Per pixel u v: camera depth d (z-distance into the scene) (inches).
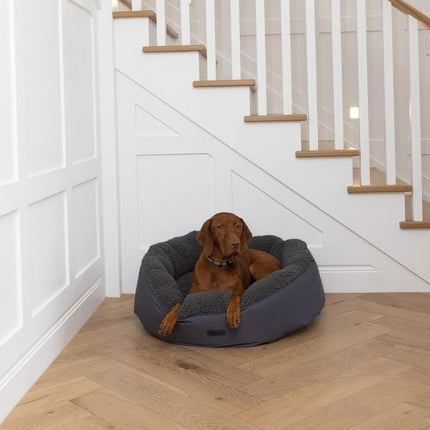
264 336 116.5
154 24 151.4
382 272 148.7
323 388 98.3
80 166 128.9
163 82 145.1
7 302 92.7
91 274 136.7
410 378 101.3
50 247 111.7
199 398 95.7
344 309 137.0
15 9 95.7
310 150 145.4
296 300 119.3
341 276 149.3
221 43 180.1
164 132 147.3
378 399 94.3
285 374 104.0
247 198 148.4
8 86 93.8
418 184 145.9
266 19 177.6
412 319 129.8
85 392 98.2
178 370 106.3
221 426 87.0
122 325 129.4
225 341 115.6
